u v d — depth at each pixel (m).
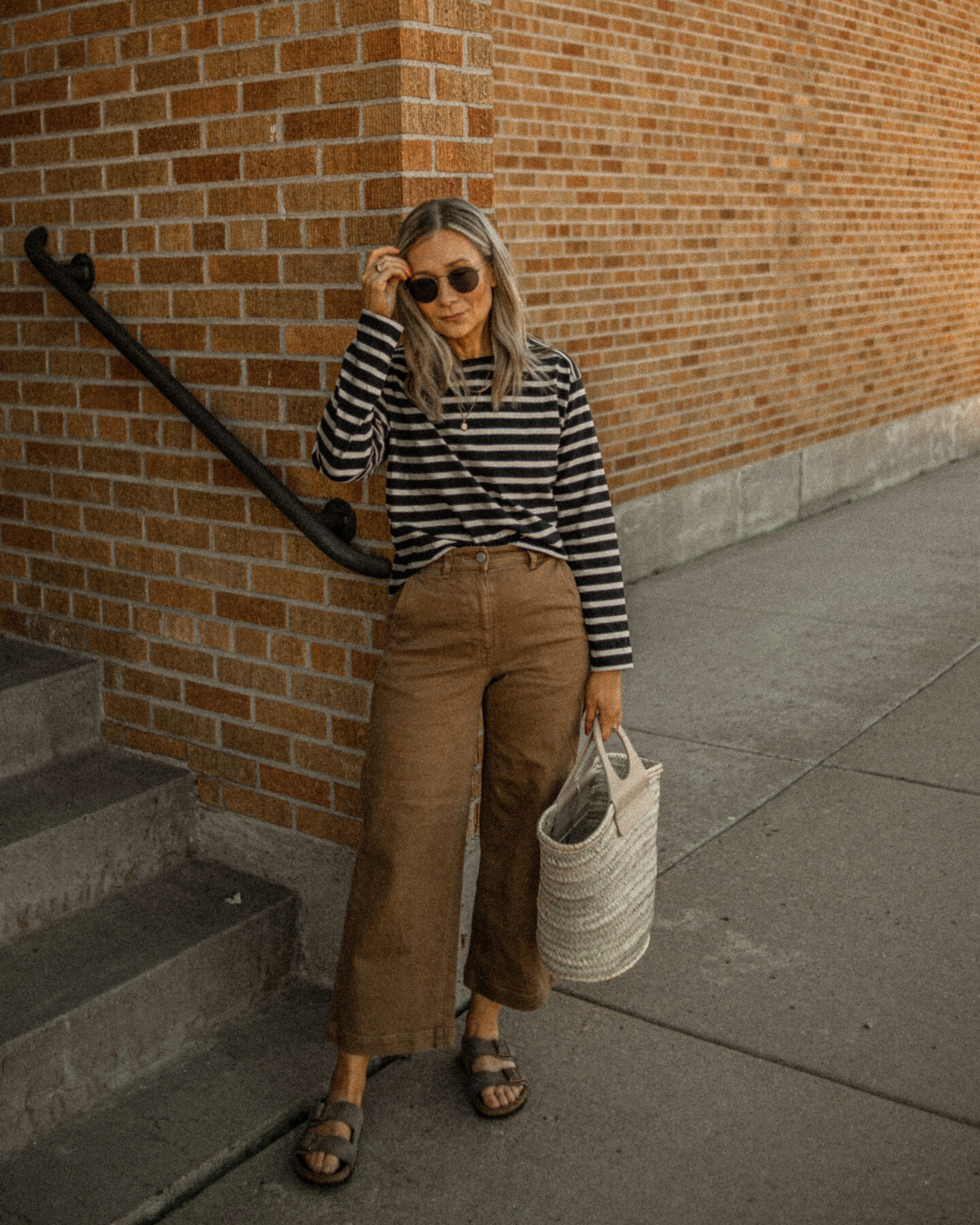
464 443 2.40
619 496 6.92
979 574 7.09
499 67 5.76
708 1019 3.06
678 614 6.49
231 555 3.19
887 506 9.22
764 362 8.09
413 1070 2.92
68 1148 2.61
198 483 3.21
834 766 4.52
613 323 6.68
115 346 3.19
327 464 2.41
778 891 3.65
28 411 3.54
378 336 2.32
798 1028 3.01
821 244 8.53
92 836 3.12
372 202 2.75
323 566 3.02
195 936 2.98
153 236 3.15
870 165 9.00
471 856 3.09
